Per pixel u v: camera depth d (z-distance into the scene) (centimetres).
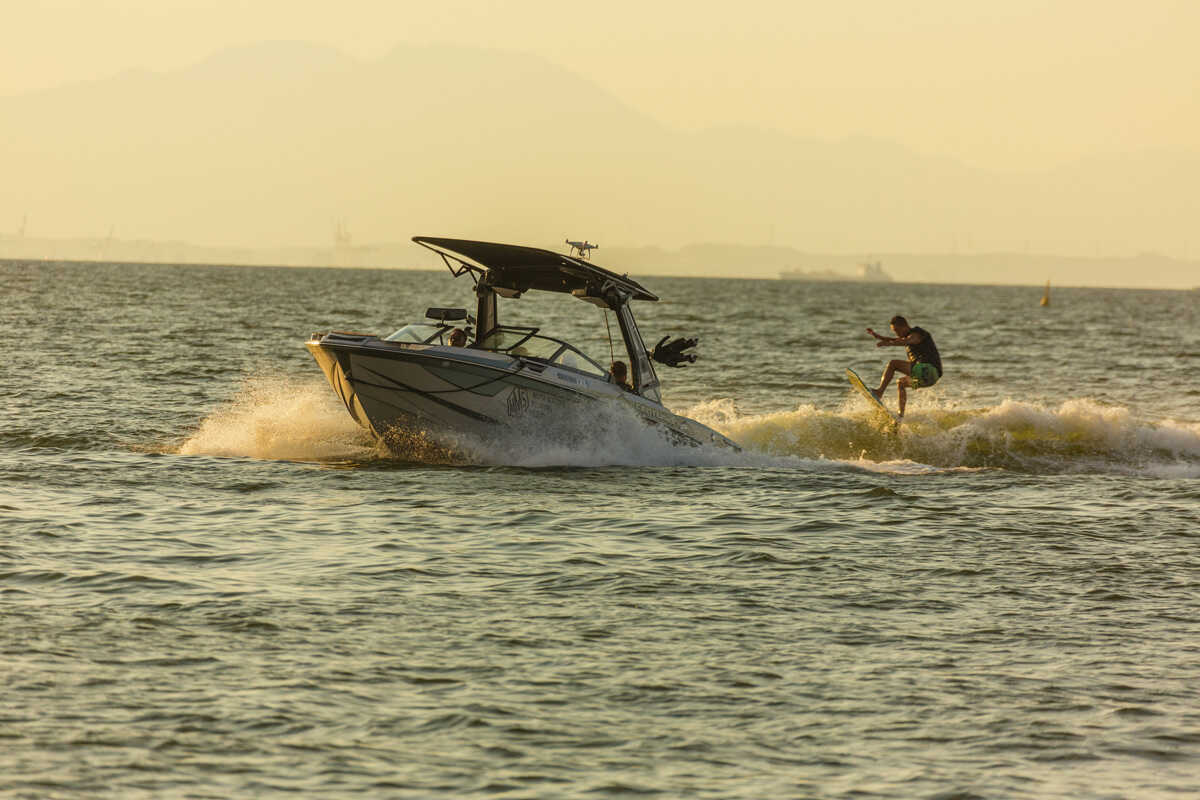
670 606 3806
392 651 3297
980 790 2570
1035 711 2995
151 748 2652
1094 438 7525
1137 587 4172
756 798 2509
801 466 6888
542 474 6159
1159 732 2883
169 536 4519
